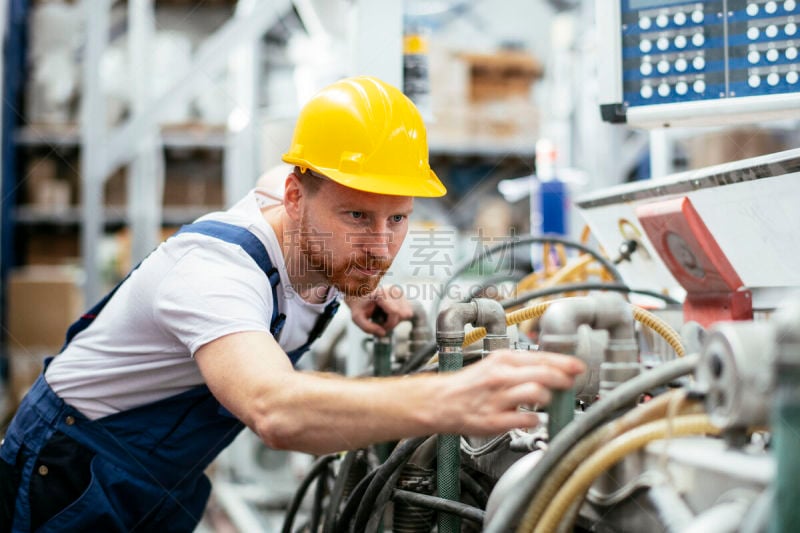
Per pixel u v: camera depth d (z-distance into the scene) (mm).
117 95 3906
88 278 3412
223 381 857
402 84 1683
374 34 1670
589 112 3646
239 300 926
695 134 3229
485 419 685
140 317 1087
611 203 1311
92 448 1158
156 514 1219
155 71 3961
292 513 1403
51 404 1181
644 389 652
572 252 2531
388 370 1341
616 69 1297
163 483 1200
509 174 4434
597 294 794
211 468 2852
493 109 4113
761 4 1198
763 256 1015
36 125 4023
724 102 1215
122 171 4125
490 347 948
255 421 797
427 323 1343
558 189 2646
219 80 4023
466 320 939
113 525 1154
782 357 528
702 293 1151
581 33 3941
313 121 1055
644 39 1288
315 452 778
